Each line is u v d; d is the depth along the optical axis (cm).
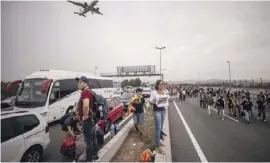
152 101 520
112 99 1043
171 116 1270
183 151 555
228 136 732
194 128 881
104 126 712
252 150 564
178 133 782
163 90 536
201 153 537
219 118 1188
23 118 454
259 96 1220
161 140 625
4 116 412
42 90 863
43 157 532
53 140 720
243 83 3762
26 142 436
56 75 1090
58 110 1034
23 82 980
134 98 723
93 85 1764
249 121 1079
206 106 1783
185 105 2047
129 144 587
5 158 383
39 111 909
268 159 492
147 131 746
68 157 529
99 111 394
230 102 1338
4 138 392
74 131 527
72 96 1174
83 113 359
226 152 546
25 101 947
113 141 513
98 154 423
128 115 1180
